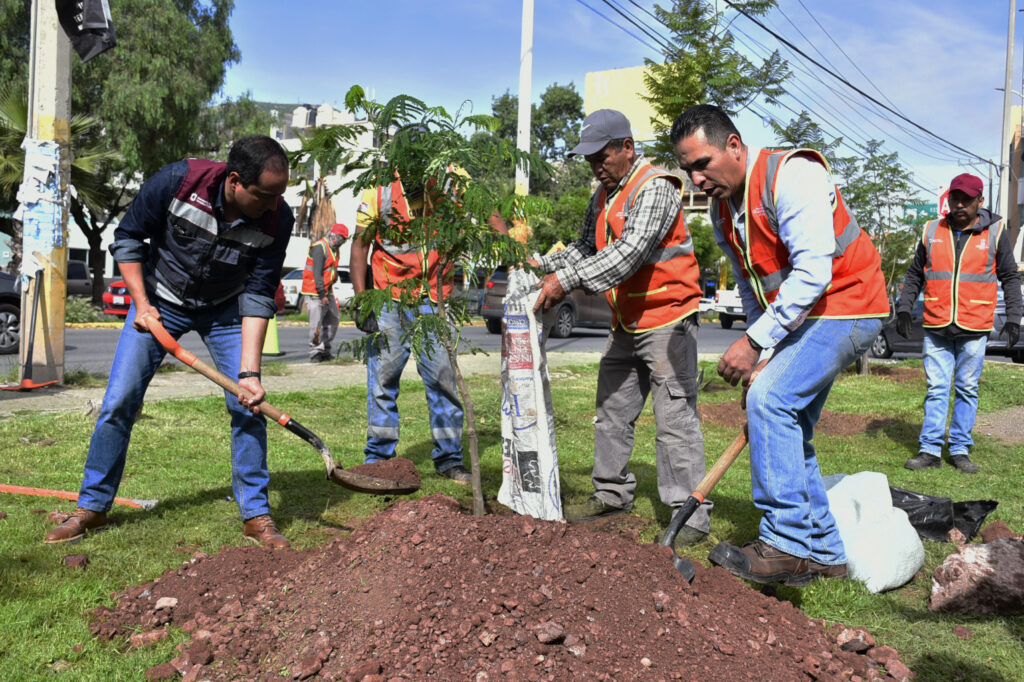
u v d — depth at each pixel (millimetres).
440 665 2346
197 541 3686
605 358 4234
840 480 4242
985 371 11406
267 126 27578
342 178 3604
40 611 2811
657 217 3650
